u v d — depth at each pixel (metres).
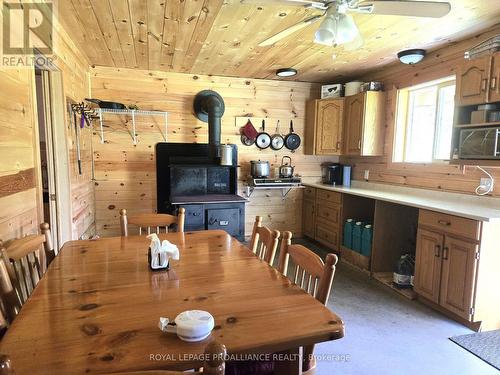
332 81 4.72
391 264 3.50
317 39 1.94
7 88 1.69
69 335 0.95
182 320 0.96
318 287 1.32
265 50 3.30
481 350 2.15
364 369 1.96
